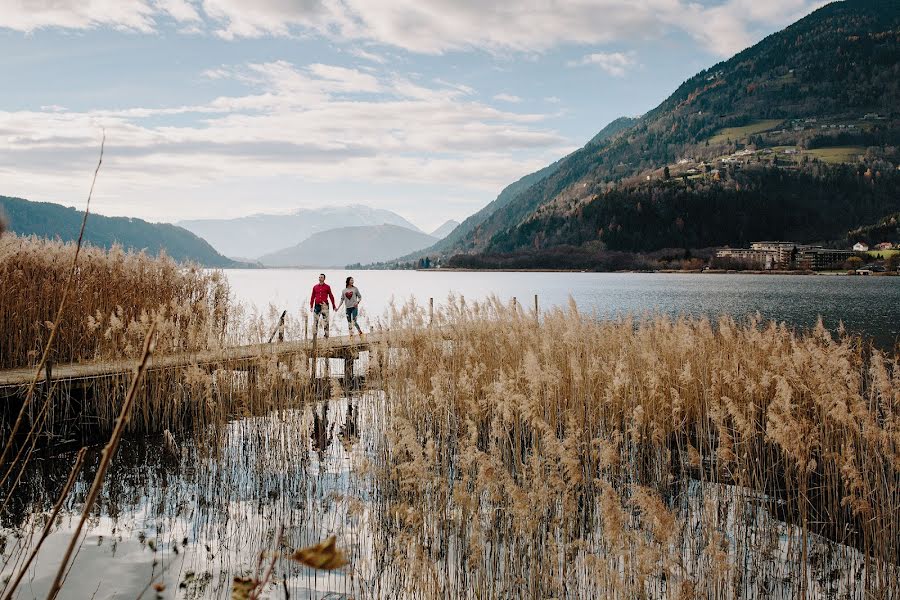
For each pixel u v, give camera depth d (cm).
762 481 902
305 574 719
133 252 1730
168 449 1191
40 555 745
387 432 888
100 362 1394
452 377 1241
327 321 1833
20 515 878
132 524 848
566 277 17062
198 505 921
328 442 1255
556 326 1516
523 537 722
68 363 1431
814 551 784
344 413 1491
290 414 1208
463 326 1544
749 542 786
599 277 16950
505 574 680
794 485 986
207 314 1491
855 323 3806
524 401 865
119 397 1292
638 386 1211
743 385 1185
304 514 884
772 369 1255
